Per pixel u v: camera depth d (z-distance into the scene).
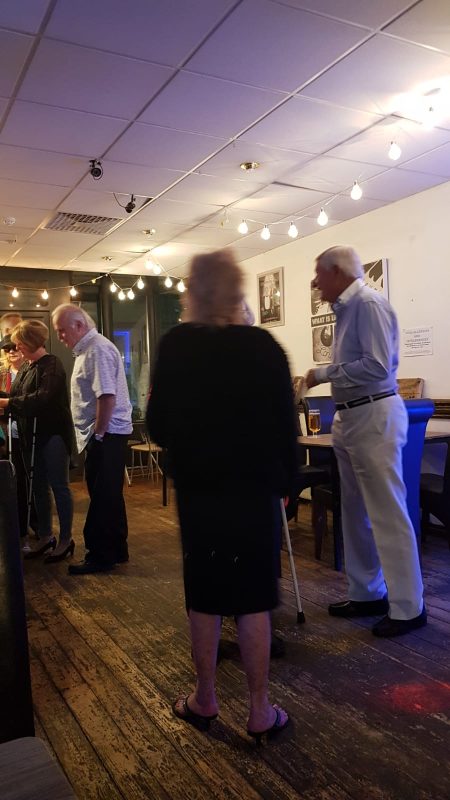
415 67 2.73
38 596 3.12
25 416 3.67
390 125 3.36
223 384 1.51
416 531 2.87
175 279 8.13
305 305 5.97
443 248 4.46
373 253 5.08
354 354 2.45
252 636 1.66
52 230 5.42
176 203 4.70
